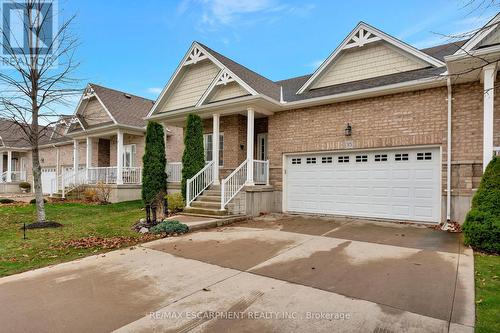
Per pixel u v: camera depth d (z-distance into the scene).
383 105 9.33
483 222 5.71
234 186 10.34
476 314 3.19
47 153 24.11
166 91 14.06
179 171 14.07
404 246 6.06
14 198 18.98
